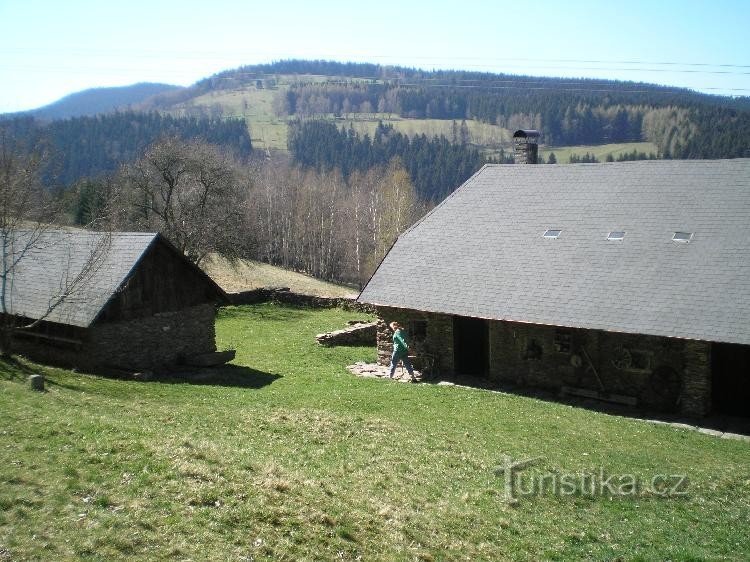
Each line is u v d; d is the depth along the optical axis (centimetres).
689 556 1225
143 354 2619
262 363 2984
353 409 2181
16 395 1783
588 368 2472
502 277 2700
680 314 2216
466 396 2420
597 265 2541
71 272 2591
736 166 2647
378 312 2980
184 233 4659
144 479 1262
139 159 4884
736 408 2266
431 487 1504
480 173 3338
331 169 13788
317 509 1268
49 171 3338
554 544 1273
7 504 1096
